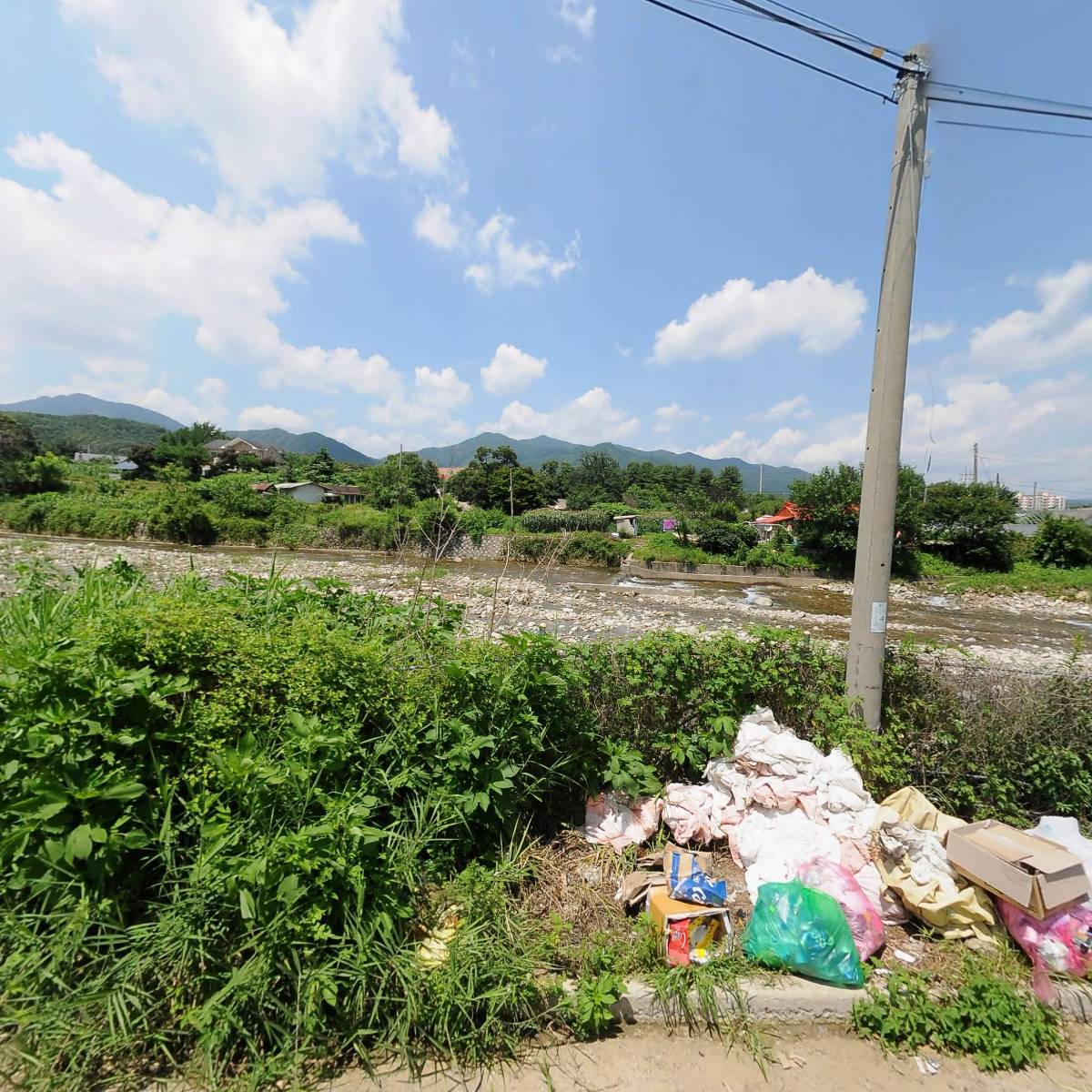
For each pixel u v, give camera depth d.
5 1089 1.78
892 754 3.63
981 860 2.68
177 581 3.88
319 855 2.01
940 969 2.55
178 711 2.36
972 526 27.72
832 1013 2.34
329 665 2.62
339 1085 1.91
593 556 28.72
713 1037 2.23
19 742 2.01
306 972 1.94
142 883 2.20
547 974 2.34
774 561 28.02
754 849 3.07
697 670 3.78
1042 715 3.71
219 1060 1.88
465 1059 2.04
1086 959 2.54
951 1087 2.08
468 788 2.77
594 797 3.28
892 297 3.89
